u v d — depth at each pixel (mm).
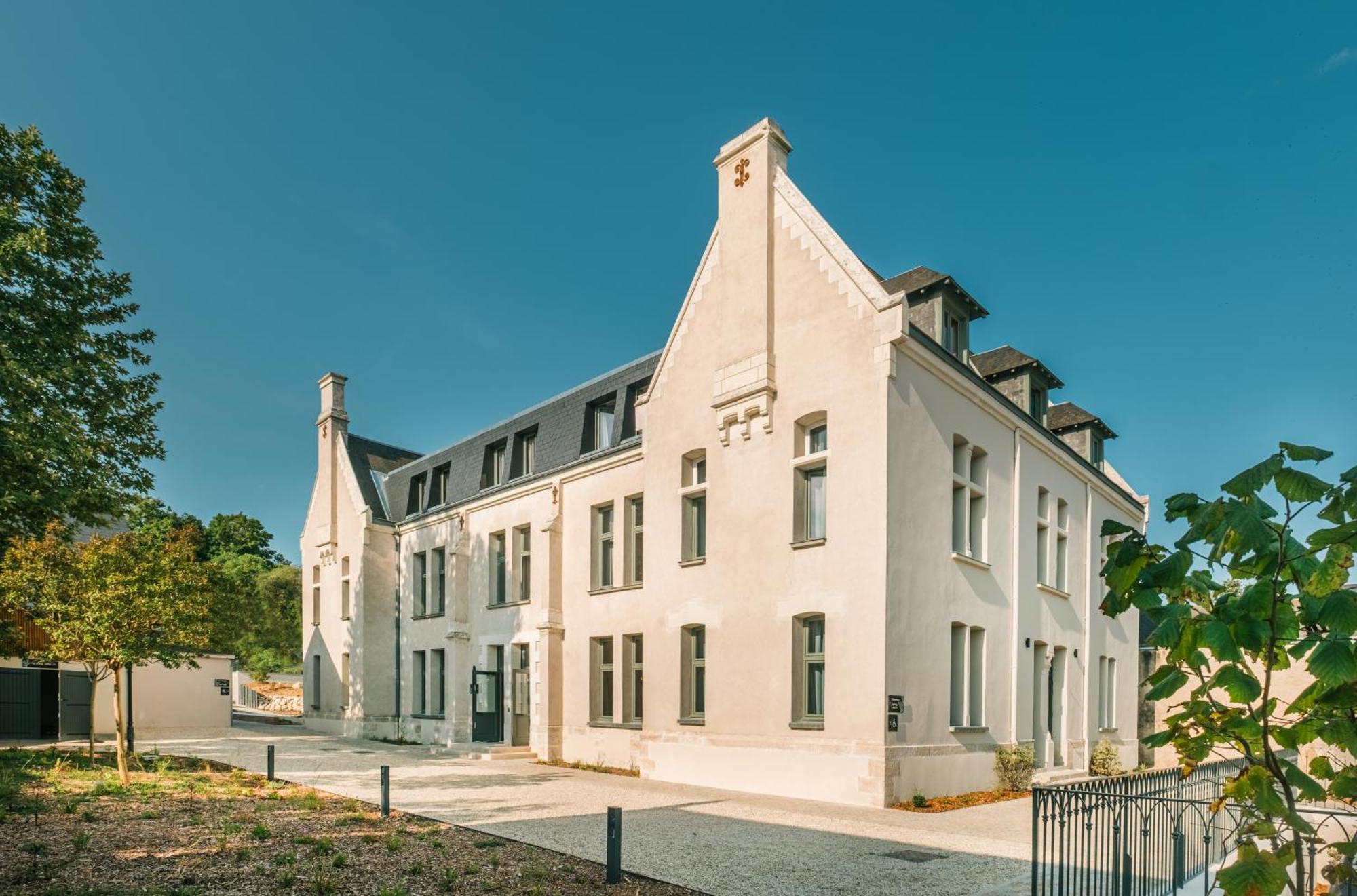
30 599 17688
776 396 17312
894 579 15109
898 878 9242
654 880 9047
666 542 19312
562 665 22328
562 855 10070
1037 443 21094
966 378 17688
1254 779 3359
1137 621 27125
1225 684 3152
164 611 15930
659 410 19906
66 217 15656
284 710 44562
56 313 14977
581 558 22266
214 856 9539
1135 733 26062
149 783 15227
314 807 13055
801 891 8711
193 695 33156
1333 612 2971
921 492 16172
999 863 10023
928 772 15328
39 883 8312
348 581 31062
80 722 29719
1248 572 3355
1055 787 7562
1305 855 6594
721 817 13125
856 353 15977
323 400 33969
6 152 14898
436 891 8344
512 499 25172
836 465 16000
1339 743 3295
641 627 19797
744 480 17641
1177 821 8273
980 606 17797
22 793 13797
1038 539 21609
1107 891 8133
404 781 17031
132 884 8312
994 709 17844
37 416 13539
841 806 14438
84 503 14883
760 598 16953
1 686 28406
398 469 32438
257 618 54031
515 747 23125
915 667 15406
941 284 18422
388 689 29891
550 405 25375
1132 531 3637
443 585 28484
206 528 64250
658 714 18781
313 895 8117
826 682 15547
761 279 17797
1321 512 3268
